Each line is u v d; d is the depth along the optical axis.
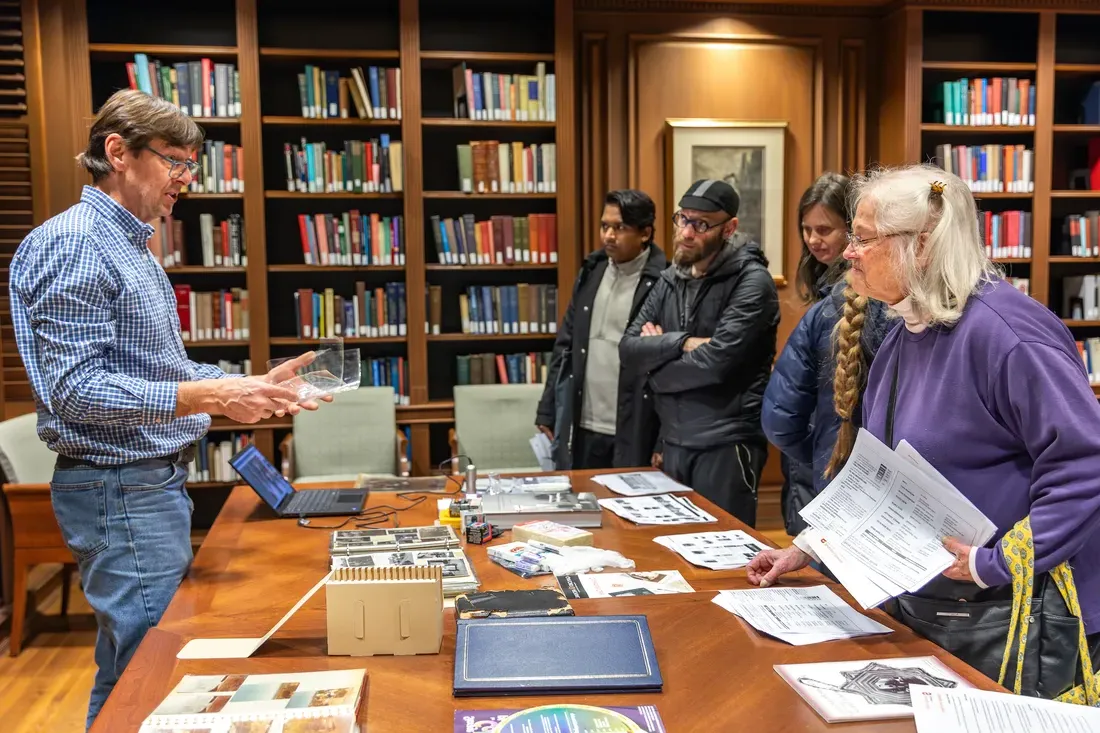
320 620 1.73
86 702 3.26
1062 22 5.42
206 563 2.17
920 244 1.50
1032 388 1.43
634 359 3.22
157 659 1.55
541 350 5.18
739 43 5.16
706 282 3.18
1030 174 5.21
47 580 4.63
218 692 1.33
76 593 4.45
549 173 4.88
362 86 4.67
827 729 1.26
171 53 4.56
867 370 1.95
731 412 3.12
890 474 1.57
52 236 1.95
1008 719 1.25
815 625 1.63
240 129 4.71
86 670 3.55
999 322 1.48
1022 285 5.31
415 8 4.68
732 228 3.19
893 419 1.66
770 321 3.09
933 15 5.32
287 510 2.61
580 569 2.02
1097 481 1.37
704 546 2.20
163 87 4.55
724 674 1.44
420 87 4.76
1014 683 1.49
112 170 2.07
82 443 2.02
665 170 5.16
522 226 4.91
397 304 4.89
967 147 5.15
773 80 5.21
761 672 1.44
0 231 4.48
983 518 1.42
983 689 1.36
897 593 1.44
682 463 3.18
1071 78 5.43
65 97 4.47
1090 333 5.50
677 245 3.18
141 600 2.06
